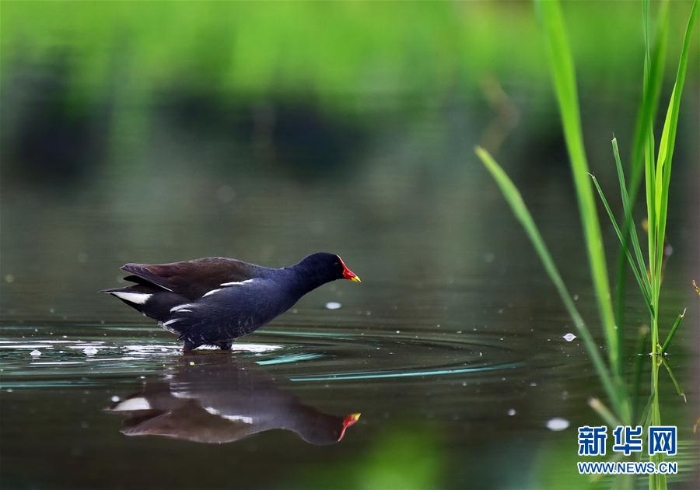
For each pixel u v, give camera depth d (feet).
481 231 72.64
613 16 161.38
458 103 121.49
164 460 28.89
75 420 32.09
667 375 38.06
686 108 113.09
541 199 84.58
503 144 104.63
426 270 60.90
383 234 71.15
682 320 47.65
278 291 44.39
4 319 47.67
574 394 35.40
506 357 40.78
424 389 35.83
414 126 111.45
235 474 27.94
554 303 52.11
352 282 57.98
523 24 162.61
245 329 43.52
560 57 26.55
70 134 106.11
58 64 131.64
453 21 163.94
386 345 43.21
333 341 44.29
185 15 163.53
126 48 142.41
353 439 30.73
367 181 91.76
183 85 126.31
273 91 124.77
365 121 112.78
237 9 167.84
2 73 125.29
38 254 63.67
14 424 31.60
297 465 28.66
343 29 159.43
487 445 30.55
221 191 85.97
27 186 87.66
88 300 52.08
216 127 113.09
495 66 142.00
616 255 65.21
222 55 143.23
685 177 90.02
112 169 94.53
